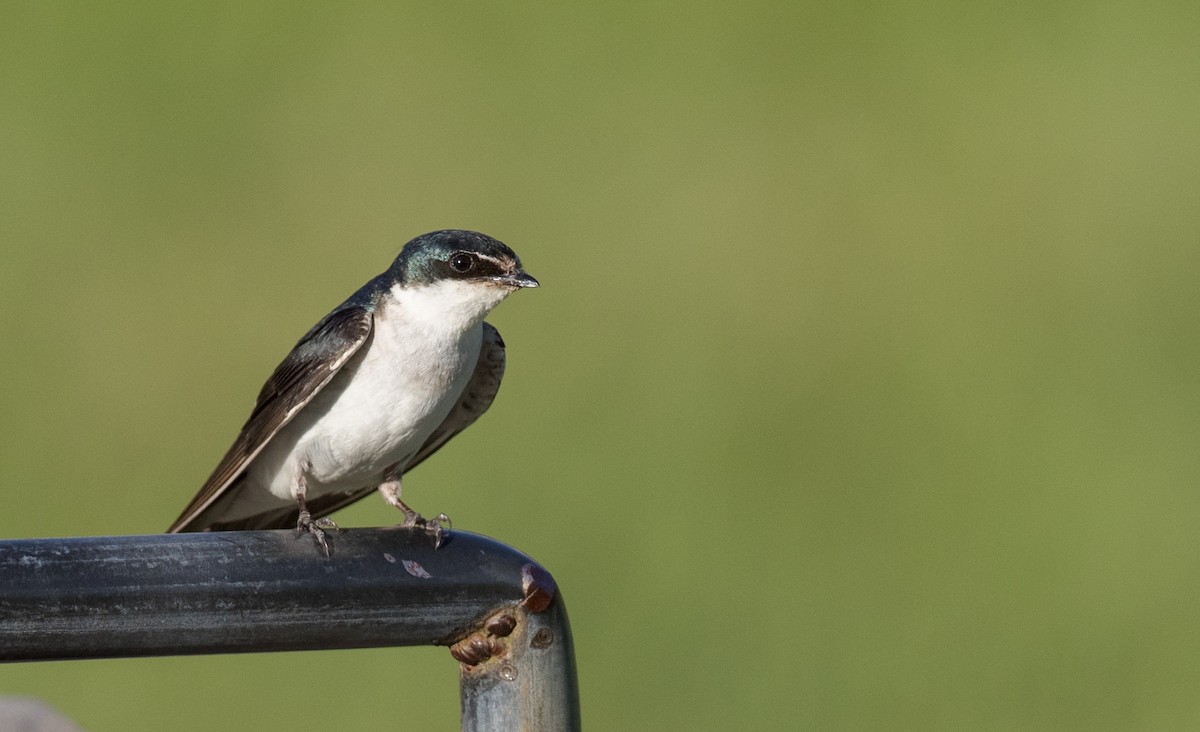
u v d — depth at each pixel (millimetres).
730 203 19422
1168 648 13344
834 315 17688
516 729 4652
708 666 12953
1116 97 21250
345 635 4570
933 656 13195
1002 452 15828
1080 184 19672
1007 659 13258
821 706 12711
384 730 12000
